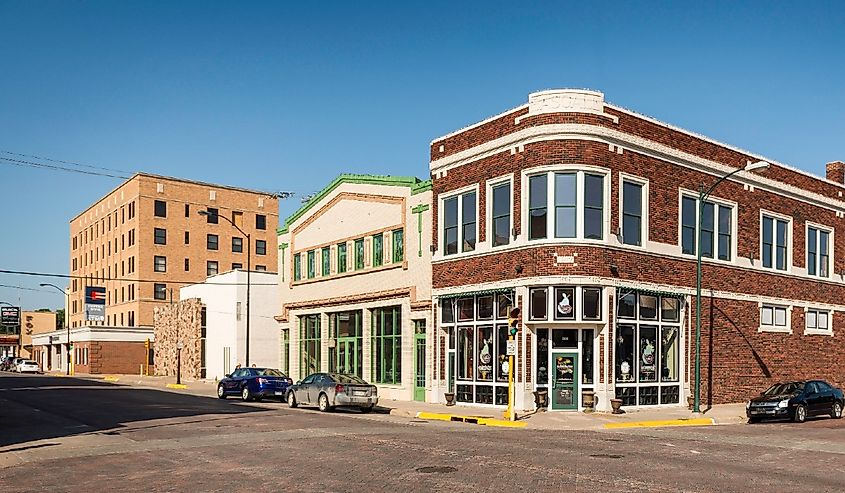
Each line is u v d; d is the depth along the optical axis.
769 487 13.32
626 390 29.34
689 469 15.24
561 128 28.83
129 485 14.00
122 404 34.22
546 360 29.12
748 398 34.69
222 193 90.62
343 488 13.19
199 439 20.50
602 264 28.67
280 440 20.00
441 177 33.75
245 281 55.31
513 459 16.38
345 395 30.52
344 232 40.44
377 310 38.19
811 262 39.44
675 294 31.36
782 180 37.59
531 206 29.41
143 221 84.88
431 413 28.89
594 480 13.78
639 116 30.64
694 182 32.84
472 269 31.72
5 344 127.56
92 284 98.50
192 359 61.09
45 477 15.11
